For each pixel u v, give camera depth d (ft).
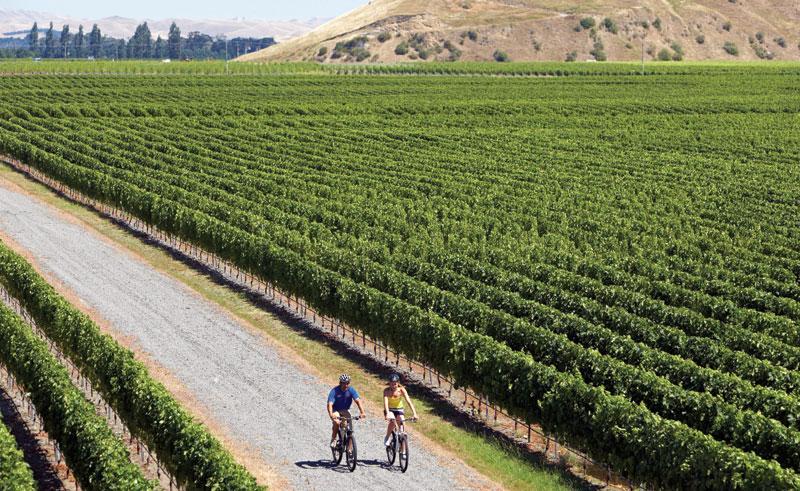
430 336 135.44
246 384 132.87
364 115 488.02
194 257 211.41
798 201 266.77
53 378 109.50
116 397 113.50
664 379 113.29
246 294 182.80
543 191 274.57
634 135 424.87
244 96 555.28
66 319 135.33
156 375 134.62
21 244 212.23
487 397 125.18
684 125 463.01
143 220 230.89
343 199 253.85
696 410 106.63
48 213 248.93
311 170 303.89
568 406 110.52
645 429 100.73
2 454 91.09
